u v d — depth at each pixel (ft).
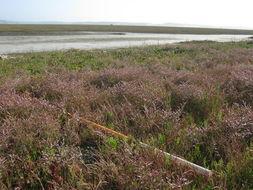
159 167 9.04
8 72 28.53
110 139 11.10
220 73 25.63
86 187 8.27
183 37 165.78
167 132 11.85
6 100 15.02
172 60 36.68
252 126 11.60
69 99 16.51
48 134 11.23
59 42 102.22
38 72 30.17
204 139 11.31
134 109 14.75
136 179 8.21
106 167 9.17
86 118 14.16
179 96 16.71
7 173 8.74
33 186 8.73
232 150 10.27
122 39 127.44
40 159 9.29
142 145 10.54
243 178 8.53
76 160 9.54
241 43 79.51
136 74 22.63
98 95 17.08
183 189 7.97
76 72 25.49
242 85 19.42
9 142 10.73
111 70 23.62
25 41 104.47
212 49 55.21
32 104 14.39
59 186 8.39
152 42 108.99
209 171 8.80
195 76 22.29
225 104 16.25
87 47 81.97
